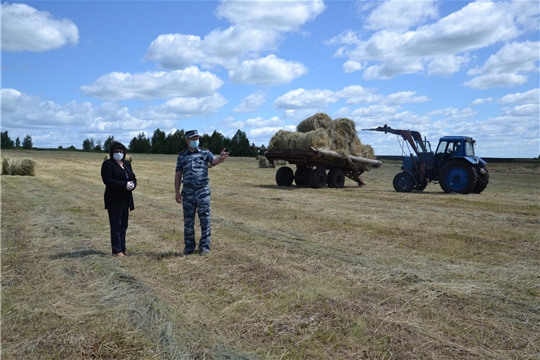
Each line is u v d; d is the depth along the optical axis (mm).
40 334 3160
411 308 3645
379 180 20344
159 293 3988
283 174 16047
